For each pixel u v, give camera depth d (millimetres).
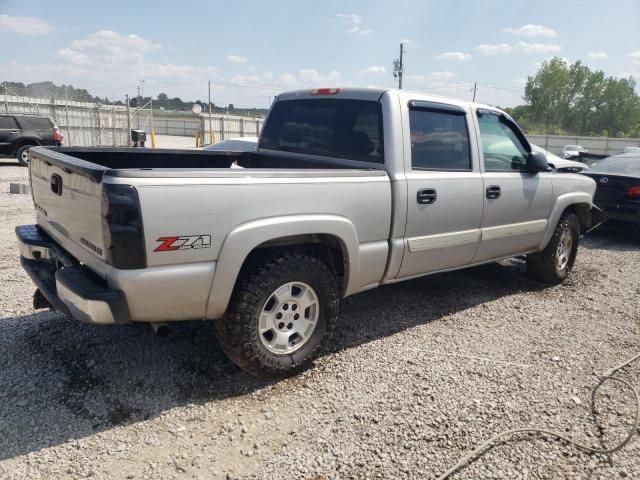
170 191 2846
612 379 3789
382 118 4055
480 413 3258
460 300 5402
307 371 3699
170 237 2867
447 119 4477
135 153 4656
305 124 4742
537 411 3320
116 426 2980
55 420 2996
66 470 2609
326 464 2736
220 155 5102
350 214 3684
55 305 3119
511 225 5145
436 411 3256
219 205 3020
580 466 2822
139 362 3684
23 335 4004
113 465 2666
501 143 5102
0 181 13445
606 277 6629
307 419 3125
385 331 4480
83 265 3229
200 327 4270
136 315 2922
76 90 26656
